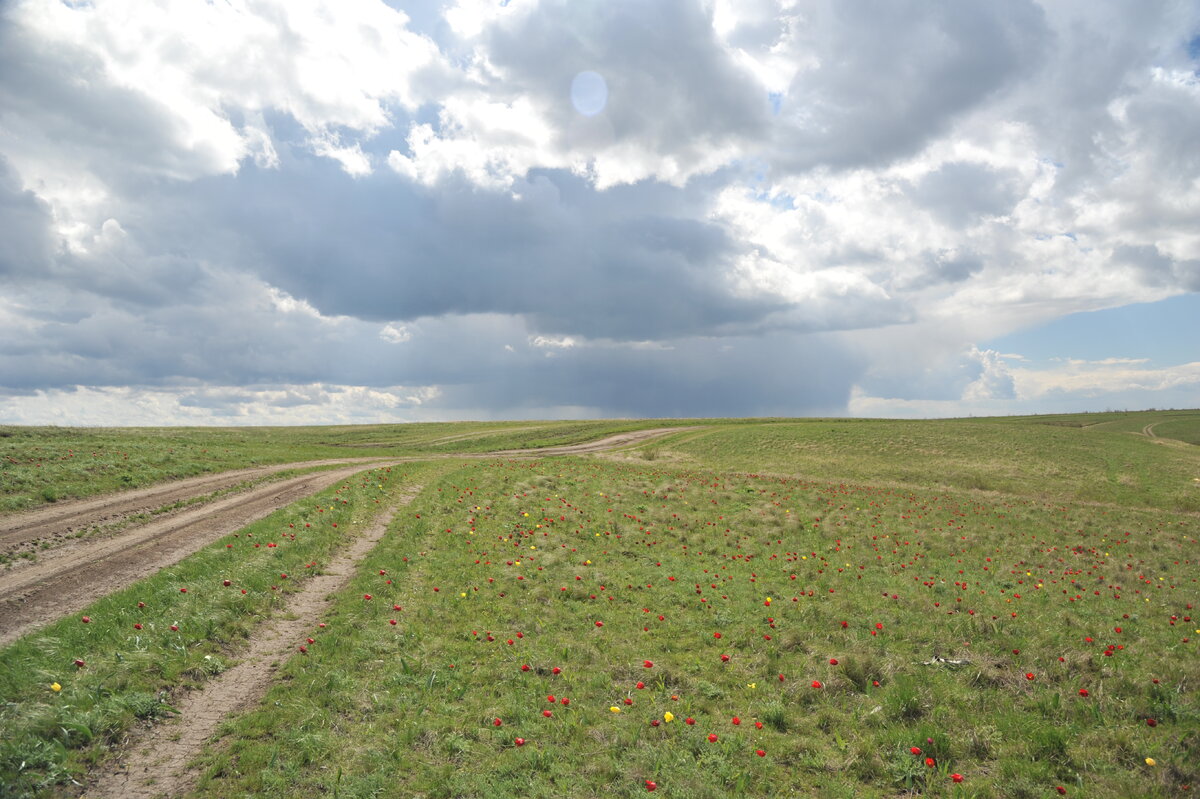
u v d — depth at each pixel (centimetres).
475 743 826
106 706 816
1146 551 2412
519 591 1522
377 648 1123
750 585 1683
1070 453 5862
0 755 665
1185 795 740
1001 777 781
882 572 1866
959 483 4675
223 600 1275
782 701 995
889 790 766
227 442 4912
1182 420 12506
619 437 9062
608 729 873
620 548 2030
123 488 2655
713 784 751
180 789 685
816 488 3488
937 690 1022
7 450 2894
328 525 2100
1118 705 965
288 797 679
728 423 11231
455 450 7831
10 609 1205
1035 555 2177
